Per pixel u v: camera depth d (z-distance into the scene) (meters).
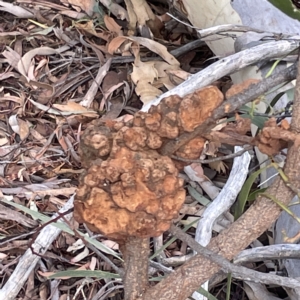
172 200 0.29
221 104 0.29
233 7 0.70
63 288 0.63
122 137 0.29
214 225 0.68
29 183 0.71
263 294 0.61
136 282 0.34
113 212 0.29
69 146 0.76
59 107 0.79
